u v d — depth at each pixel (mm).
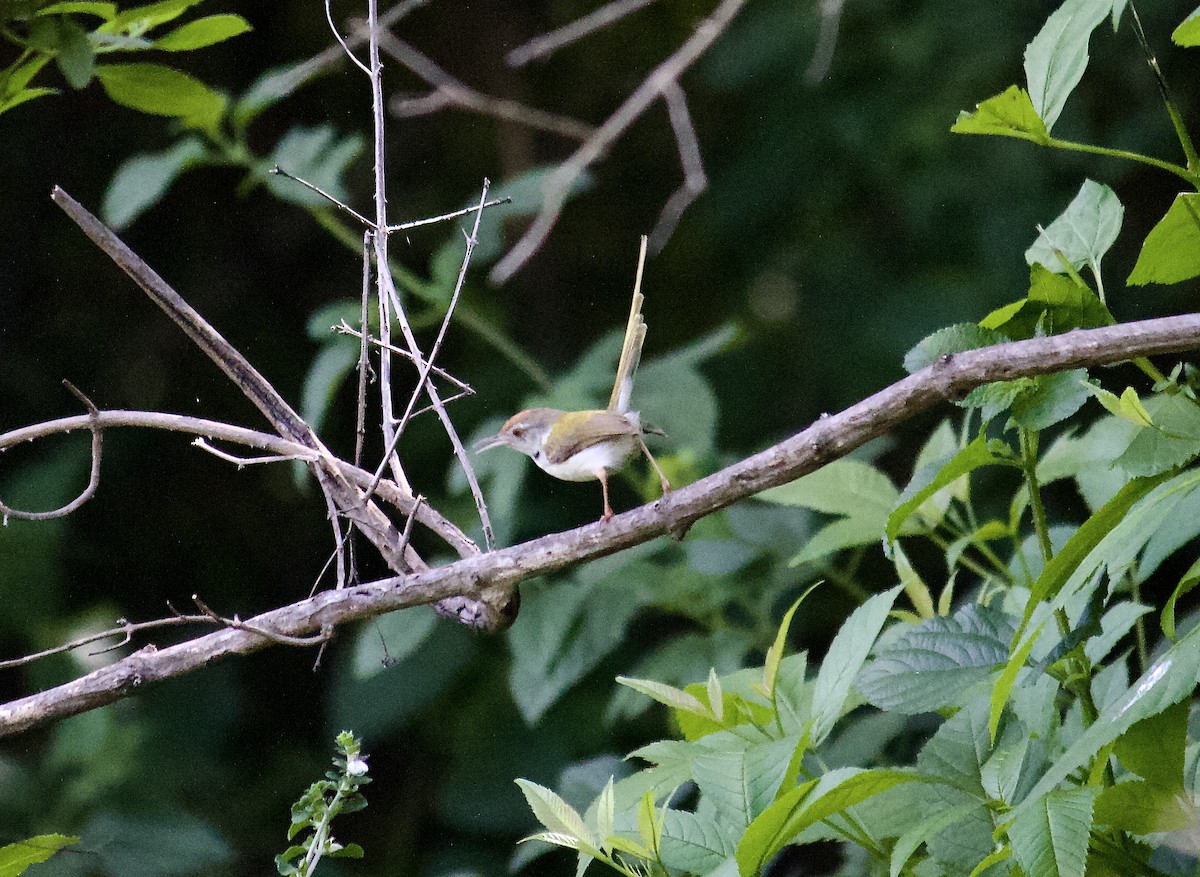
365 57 14484
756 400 14602
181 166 8820
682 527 4395
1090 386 4062
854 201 14523
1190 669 3396
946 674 4078
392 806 14172
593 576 8203
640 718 11367
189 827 10695
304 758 13305
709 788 3852
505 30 16156
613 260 15953
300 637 5105
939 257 13914
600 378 9016
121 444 14094
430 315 9172
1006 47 13547
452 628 11625
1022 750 4027
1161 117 13219
